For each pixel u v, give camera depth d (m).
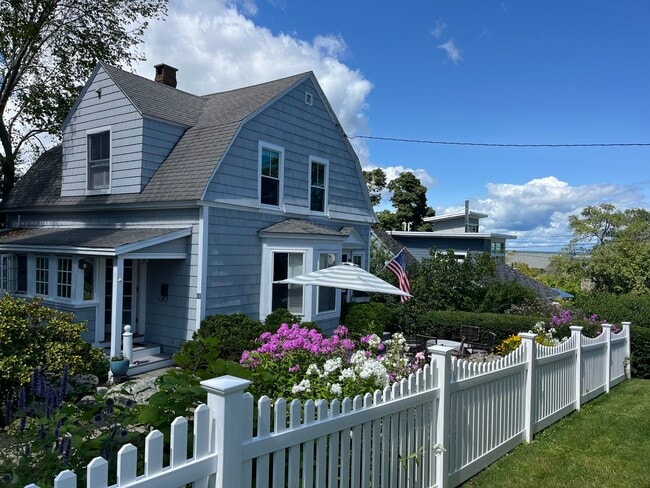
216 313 10.11
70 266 9.98
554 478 4.62
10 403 3.59
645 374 9.94
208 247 9.87
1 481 2.21
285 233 11.03
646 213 26.66
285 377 4.12
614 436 5.94
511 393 5.42
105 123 11.33
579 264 26.61
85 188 11.77
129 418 2.83
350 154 14.73
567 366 7.00
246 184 10.80
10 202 13.86
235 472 2.24
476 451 4.70
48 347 6.36
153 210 10.52
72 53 16.73
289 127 12.13
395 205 39.75
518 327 12.05
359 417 3.09
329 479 2.87
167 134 11.16
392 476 3.45
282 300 11.41
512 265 36.88
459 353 10.24
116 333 8.79
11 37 15.20
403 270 9.80
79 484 2.30
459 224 36.19
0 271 11.66
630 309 11.70
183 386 2.80
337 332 5.72
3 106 16.16
